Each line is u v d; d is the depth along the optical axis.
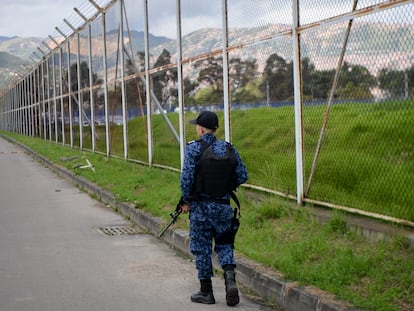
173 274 6.34
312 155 7.36
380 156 6.26
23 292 5.76
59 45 27.75
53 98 31.09
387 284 4.69
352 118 6.64
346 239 5.99
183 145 11.72
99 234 8.71
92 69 20.47
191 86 11.20
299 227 6.71
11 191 14.28
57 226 9.41
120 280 6.14
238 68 9.19
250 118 8.87
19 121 53.41
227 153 5.20
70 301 5.44
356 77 6.48
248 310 5.09
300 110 7.48
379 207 6.23
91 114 20.91
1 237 8.55
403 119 5.92
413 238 5.32
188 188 5.14
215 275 6.34
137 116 15.20
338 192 6.88
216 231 5.19
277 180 8.16
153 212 9.08
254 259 5.90
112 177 13.90
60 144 29.56
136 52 14.79
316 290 4.79
